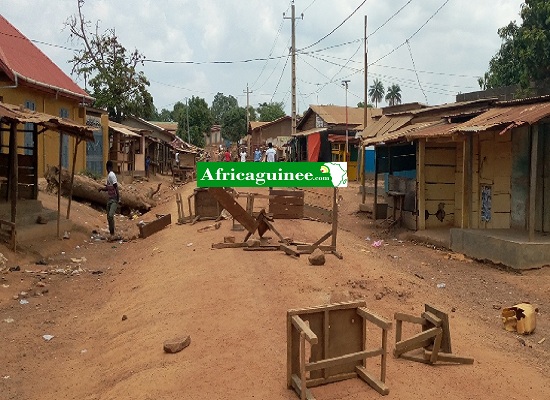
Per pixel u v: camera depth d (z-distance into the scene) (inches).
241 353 204.4
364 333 184.9
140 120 1688.0
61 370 230.8
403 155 642.8
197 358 206.5
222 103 4365.2
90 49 1565.0
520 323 267.4
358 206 837.8
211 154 1932.8
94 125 1035.9
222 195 385.7
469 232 468.4
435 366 198.2
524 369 209.6
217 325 236.7
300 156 1416.1
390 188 673.0
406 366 195.6
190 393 177.9
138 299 313.0
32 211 538.9
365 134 816.3
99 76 1565.0
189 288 300.8
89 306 325.4
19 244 449.1
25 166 552.7
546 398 182.9
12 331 278.7
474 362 205.8
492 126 431.5
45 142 800.9
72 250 488.7
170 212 703.1
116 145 1161.4
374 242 543.8
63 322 295.4
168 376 192.4
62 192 699.4
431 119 695.7
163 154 1743.4
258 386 177.8
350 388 175.2
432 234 543.2
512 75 964.0
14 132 442.6
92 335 272.5
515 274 404.2
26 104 746.8
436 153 578.6
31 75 754.8
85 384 212.4
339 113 1496.1
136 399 181.3
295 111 1117.7
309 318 177.2
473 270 421.4
